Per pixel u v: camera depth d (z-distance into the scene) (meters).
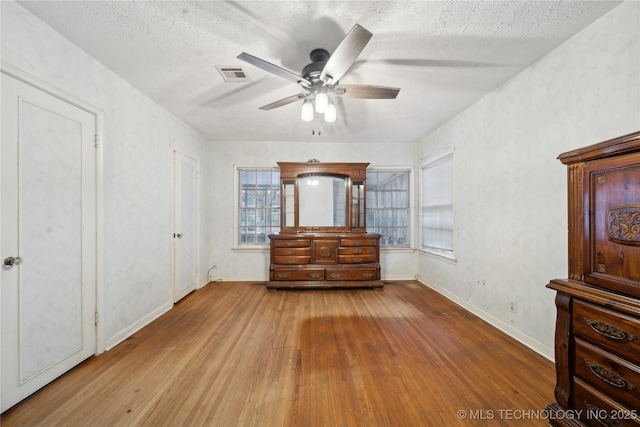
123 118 2.28
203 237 3.97
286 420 1.36
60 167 1.72
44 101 1.62
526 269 2.15
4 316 1.42
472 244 2.85
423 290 3.71
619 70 1.49
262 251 4.25
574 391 1.21
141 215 2.53
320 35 1.71
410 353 2.01
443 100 2.73
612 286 1.06
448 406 1.46
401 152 4.37
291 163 3.84
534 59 2.01
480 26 1.63
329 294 3.52
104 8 1.48
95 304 1.98
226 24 1.62
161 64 2.06
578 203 1.22
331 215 3.95
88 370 1.78
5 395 1.41
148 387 1.61
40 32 1.58
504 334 2.33
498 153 2.46
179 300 3.26
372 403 1.48
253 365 1.85
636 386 0.98
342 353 2.01
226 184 4.25
